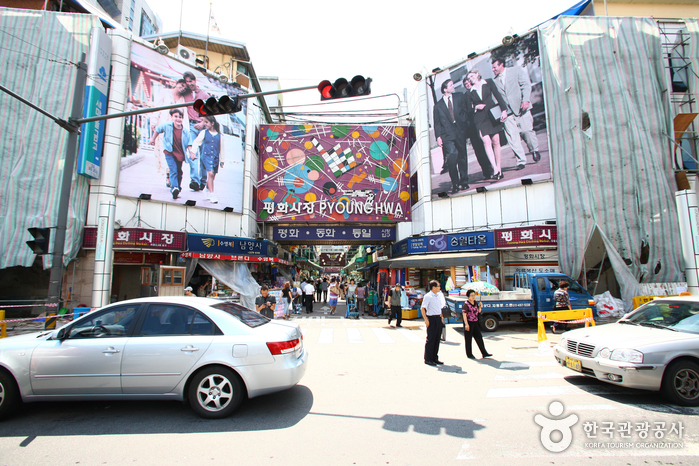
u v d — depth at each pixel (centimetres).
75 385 456
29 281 1543
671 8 1864
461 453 369
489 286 1223
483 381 625
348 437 407
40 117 1469
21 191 1416
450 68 1945
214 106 806
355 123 2266
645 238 1438
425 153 2002
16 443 395
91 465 347
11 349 468
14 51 1466
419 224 2052
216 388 462
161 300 505
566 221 1541
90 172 1492
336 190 2172
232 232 1939
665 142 1496
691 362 502
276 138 2202
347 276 5972
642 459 355
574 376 648
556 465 344
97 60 1534
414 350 905
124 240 1505
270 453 370
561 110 1588
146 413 480
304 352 542
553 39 1636
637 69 1541
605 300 1435
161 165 1708
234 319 494
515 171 1712
